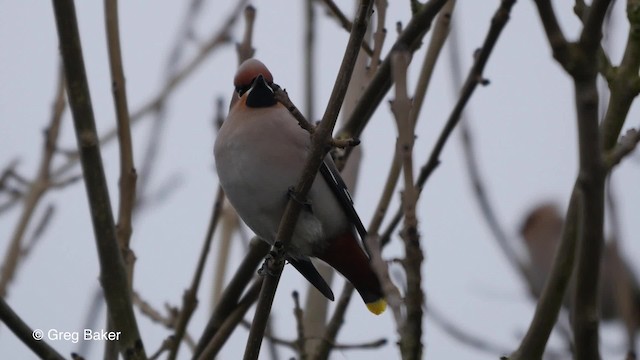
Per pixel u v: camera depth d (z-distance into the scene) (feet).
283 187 28.53
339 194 28.94
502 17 27.37
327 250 29.35
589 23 17.63
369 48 29.66
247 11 31.35
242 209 29.14
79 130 25.50
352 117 27.89
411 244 18.30
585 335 19.76
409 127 18.63
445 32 28.63
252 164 28.58
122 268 26.27
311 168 23.25
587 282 19.61
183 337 29.68
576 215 21.22
